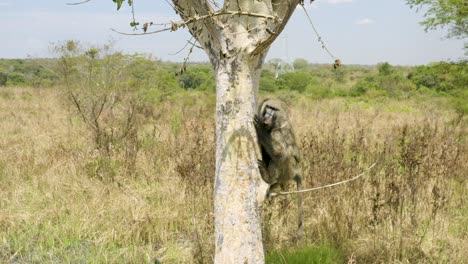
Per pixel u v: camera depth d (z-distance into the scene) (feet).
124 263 19.80
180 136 39.86
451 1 51.67
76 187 27.09
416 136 32.58
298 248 17.75
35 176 29.81
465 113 54.75
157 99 67.15
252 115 13.79
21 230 23.04
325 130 45.60
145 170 30.58
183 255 20.27
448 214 23.63
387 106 98.68
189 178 26.32
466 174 29.94
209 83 123.65
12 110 68.74
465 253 19.47
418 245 19.72
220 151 13.75
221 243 13.74
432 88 135.64
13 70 178.09
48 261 20.34
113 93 44.86
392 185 21.74
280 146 16.49
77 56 44.24
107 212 24.30
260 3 13.23
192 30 13.80
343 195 23.21
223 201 13.70
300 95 121.70
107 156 31.19
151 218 23.18
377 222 20.72
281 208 22.40
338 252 18.84
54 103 75.41
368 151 32.89
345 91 134.92
